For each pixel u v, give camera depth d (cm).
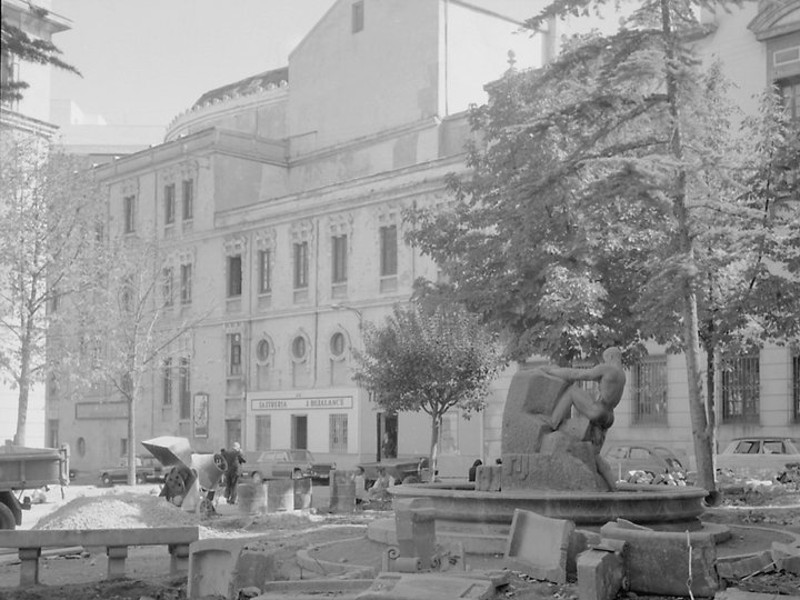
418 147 5144
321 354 4975
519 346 2614
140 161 6053
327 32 5762
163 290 5112
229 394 5438
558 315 2470
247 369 5350
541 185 2316
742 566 1158
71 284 3797
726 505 2255
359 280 4806
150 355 4319
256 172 5753
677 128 2281
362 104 5519
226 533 2031
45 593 1177
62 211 3766
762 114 2811
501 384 4112
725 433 3409
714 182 2466
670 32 2272
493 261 2744
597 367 1545
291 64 5966
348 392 4759
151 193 5997
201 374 5591
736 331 2680
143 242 4591
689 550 1020
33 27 1942
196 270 5691
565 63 2341
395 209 4647
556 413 1551
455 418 4294
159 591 1177
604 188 2241
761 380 3353
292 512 2527
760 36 3472
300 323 5094
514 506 1406
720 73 2675
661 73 2233
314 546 1549
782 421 3291
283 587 1091
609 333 2545
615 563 1022
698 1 2273
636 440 3656
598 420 1535
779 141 2520
